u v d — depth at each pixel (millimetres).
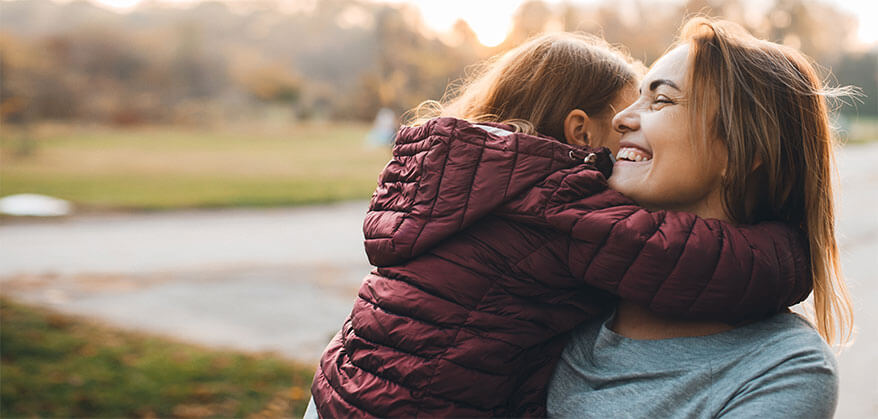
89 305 6680
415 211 1209
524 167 1196
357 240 10672
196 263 8805
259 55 62094
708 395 1074
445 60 51875
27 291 7148
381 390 1170
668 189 1165
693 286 1072
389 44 55125
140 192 15359
